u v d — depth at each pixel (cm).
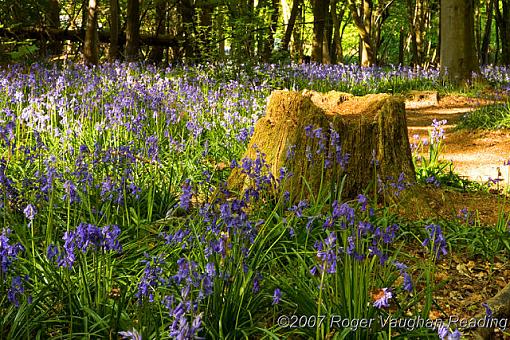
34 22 2094
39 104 800
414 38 3750
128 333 243
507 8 3325
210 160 841
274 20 2453
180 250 445
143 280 347
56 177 535
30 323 355
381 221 554
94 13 1716
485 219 658
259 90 1325
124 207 559
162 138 854
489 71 2145
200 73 1541
